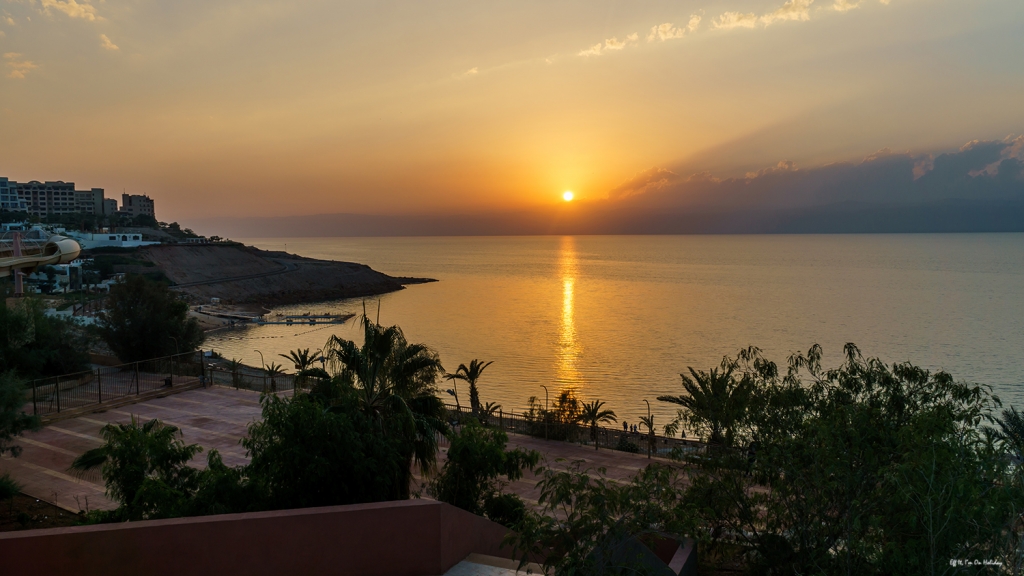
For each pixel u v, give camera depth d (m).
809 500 10.17
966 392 11.92
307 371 16.50
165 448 14.78
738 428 13.05
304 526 9.02
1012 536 7.68
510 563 10.30
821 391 12.88
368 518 9.39
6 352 33.44
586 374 74.81
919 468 8.41
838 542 10.15
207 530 8.54
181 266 156.25
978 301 153.12
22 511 19.17
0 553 7.63
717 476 12.53
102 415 31.52
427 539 9.72
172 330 51.25
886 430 10.63
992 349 91.69
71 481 22.36
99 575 8.05
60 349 39.25
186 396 36.09
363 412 15.46
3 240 45.16
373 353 16.56
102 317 50.31
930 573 7.62
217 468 13.39
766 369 13.53
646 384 69.31
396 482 13.69
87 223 194.00
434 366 17.23
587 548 8.08
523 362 82.50
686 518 8.84
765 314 132.62
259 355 88.62
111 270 137.12
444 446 27.67
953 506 7.59
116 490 14.76
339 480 12.29
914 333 106.44
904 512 8.80
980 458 9.09
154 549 8.30
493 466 16.19
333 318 126.44
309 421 12.48
